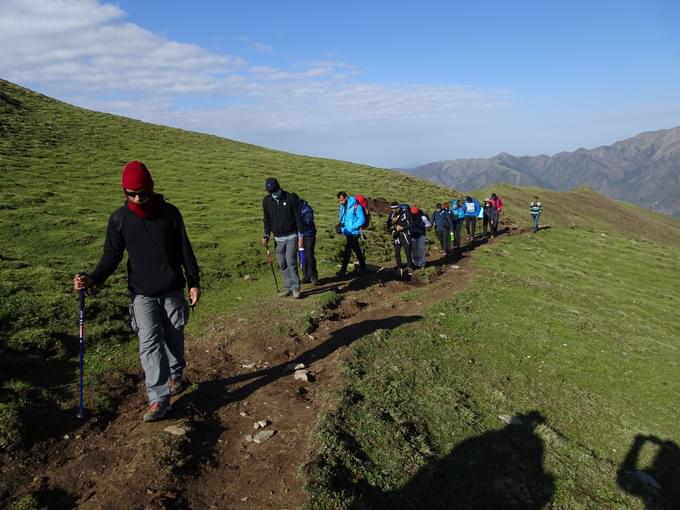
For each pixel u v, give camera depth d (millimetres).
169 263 5613
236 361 8000
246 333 9062
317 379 7383
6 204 18172
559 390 8609
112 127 46219
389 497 4887
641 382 9570
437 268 17234
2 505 4289
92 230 16531
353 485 4859
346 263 15102
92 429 5688
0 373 6562
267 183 11133
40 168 27312
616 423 7902
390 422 6137
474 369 8609
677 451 7352
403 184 44406
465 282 15578
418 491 5094
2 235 14359
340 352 8336
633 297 18344
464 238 28875
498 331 10883
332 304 11414
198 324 9695
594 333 11938
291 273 11500
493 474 5730
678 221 118375
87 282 5391
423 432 6160
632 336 12492
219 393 6789
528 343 10500
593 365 9992
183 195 27031
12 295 9117
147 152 38781
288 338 8969
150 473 4734
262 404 6500
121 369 7402
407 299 12742
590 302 15586
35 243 14172
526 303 13648
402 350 8734
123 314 9594
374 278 14648
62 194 22156
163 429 5547
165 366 5801
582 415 7891
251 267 15344
